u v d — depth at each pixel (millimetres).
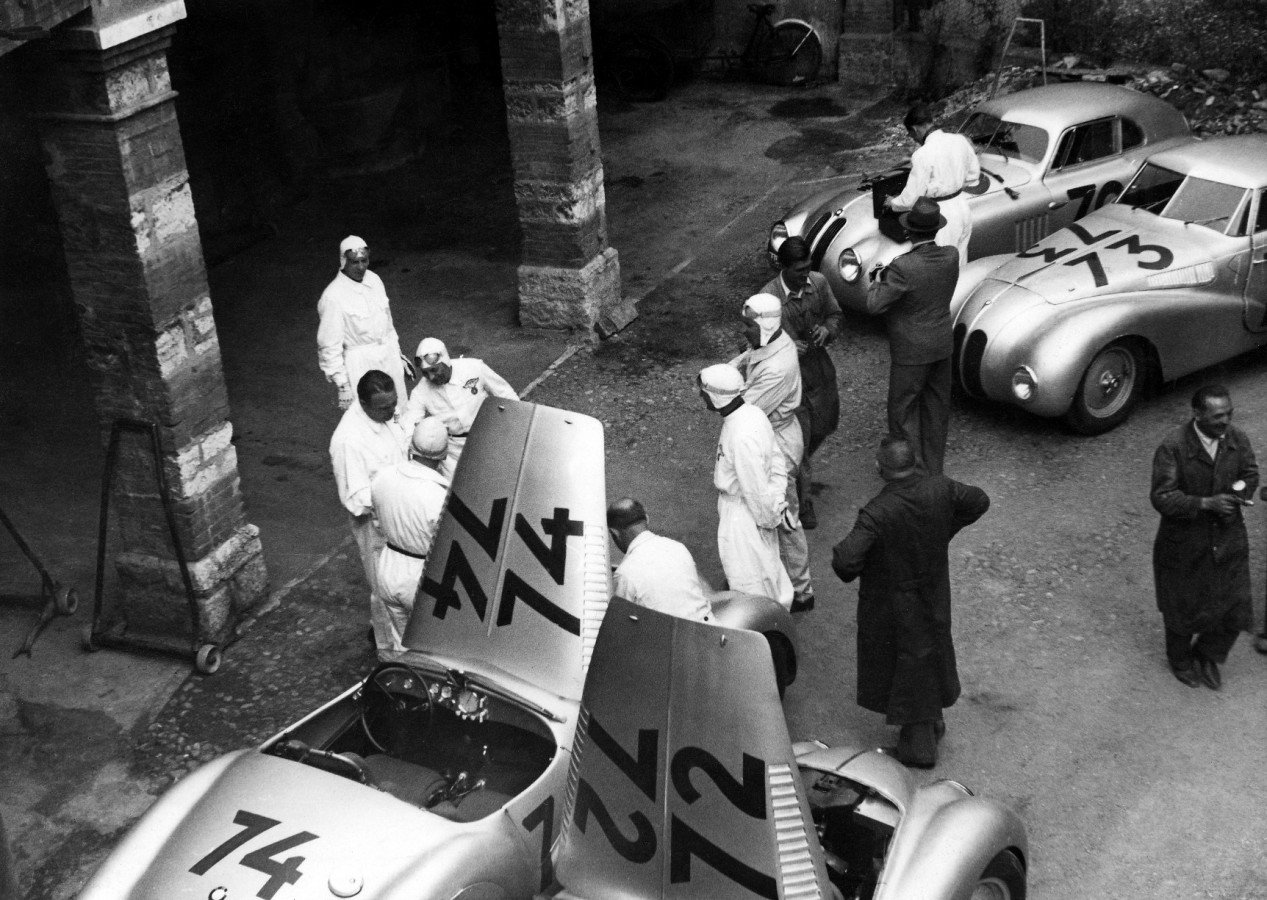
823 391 8227
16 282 12273
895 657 6246
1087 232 9930
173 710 7480
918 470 6062
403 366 9445
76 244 7109
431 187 16141
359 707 5727
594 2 18688
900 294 8047
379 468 7391
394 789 5230
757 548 7078
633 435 10180
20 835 6570
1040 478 8945
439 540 5859
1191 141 11836
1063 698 6883
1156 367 9367
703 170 15789
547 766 5324
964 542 8320
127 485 7684
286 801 4949
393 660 5664
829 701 7090
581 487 5520
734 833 4148
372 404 7273
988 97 15336
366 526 7395
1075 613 7570
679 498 9242
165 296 7223
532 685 5539
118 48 6613
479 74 18734
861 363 10867
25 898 6164
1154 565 6742
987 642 7383
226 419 7852
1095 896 5605
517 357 11633
